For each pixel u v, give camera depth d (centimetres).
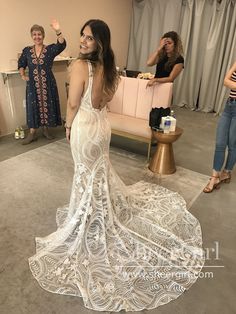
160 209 230
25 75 346
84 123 172
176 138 285
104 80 166
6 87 366
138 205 232
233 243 201
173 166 303
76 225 189
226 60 510
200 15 499
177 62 329
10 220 213
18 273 167
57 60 405
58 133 402
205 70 527
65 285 160
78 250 180
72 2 420
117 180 211
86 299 151
